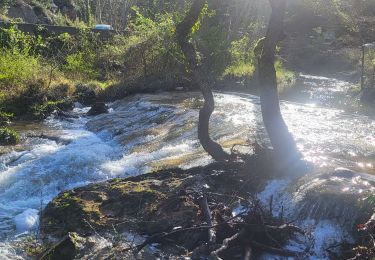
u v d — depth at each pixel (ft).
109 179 25.17
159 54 59.31
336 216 18.53
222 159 23.56
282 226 17.43
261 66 22.09
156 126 36.55
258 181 21.42
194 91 53.78
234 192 20.75
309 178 21.29
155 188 21.54
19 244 19.43
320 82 64.59
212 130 33.35
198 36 58.18
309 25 99.45
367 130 34.22
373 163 24.88
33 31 69.26
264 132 31.94
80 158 29.81
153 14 81.10
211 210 18.79
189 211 19.12
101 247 17.90
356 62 78.13
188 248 17.57
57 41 67.36
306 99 51.57
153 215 19.47
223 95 50.14
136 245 17.94
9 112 45.60
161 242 18.11
